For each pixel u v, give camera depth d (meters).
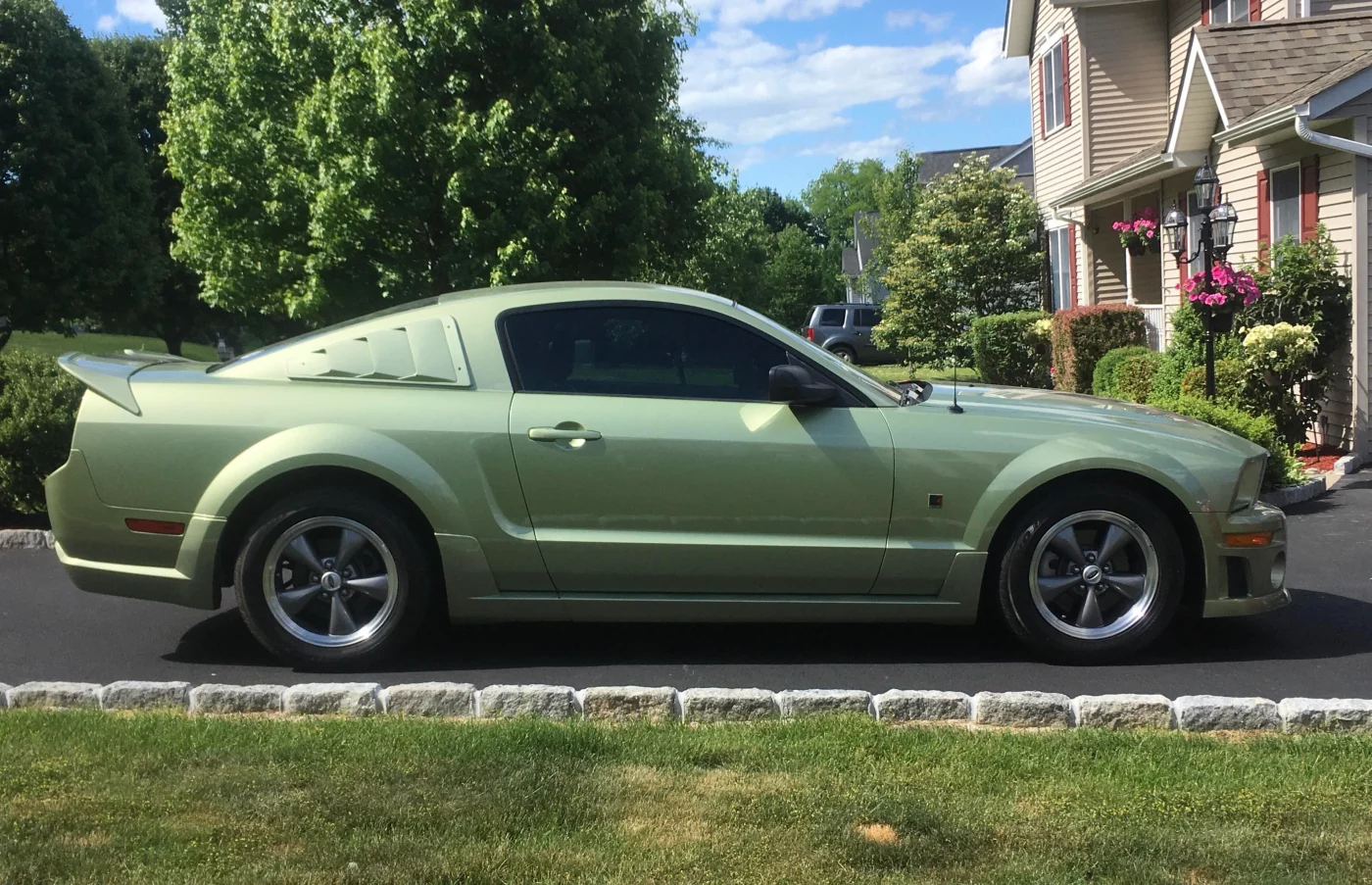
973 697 4.25
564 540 4.92
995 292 24.11
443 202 14.77
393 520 4.92
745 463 4.92
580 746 3.76
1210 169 10.45
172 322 42.47
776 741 3.85
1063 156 20.98
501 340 5.08
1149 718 4.13
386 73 14.29
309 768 3.56
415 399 4.96
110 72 31.81
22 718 4.06
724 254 26.83
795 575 4.99
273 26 16.17
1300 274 10.91
